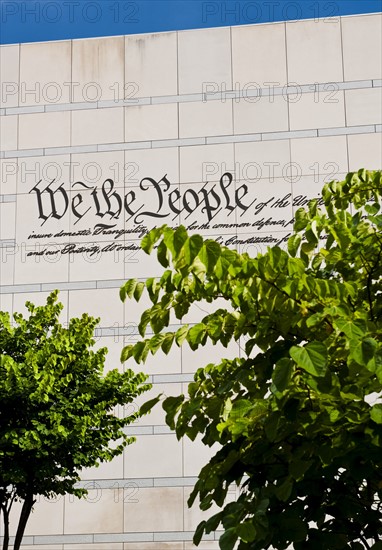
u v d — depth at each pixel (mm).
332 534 5422
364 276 6270
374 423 5113
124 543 20578
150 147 22938
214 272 5277
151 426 21094
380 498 5594
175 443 20969
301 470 5211
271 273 5270
